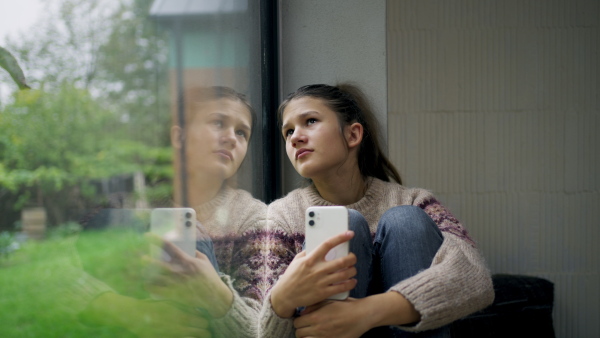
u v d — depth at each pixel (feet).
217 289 3.12
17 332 1.48
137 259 2.18
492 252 6.90
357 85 6.17
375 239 3.77
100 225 1.87
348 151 4.46
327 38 6.23
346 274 3.17
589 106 6.86
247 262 4.28
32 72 1.56
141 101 2.27
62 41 1.68
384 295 3.21
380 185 4.50
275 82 6.19
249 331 3.65
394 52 6.90
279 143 6.20
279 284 3.23
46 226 1.57
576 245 6.87
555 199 6.89
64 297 1.66
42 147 1.56
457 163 6.90
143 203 2.27
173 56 2.68
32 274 1.51
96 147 1.86
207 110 3.33
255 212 4.59
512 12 6.87
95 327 1.84
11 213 1.44
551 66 6.88
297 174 6.27
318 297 3.15
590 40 6.84
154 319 2.31
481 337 5.61
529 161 6.90
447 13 6.88
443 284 3.21
